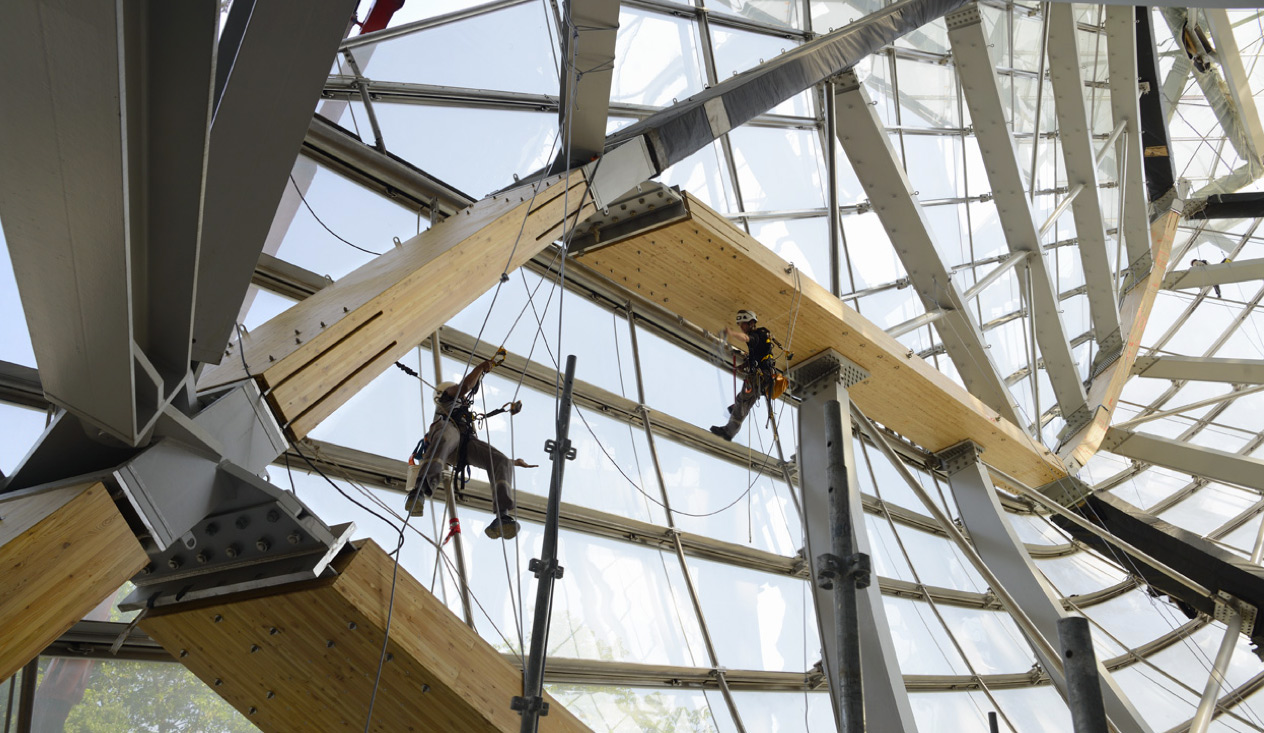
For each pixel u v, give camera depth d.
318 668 6.17
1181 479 26.25
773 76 10.55
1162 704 18.89
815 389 12.96
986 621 18.33
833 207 12.72
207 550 5.43
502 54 12.55
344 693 6.39
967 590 18.58
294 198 10.10
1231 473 21.50
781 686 12.35
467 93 11.95
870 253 19.28
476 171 11.96
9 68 2.96
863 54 11.91
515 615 9.95
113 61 2.92
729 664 11.86
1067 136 21.28
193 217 3.86
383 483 9.77
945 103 22.12
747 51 16.17
